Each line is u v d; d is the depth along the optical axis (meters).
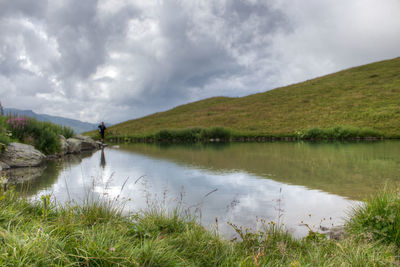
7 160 11.14
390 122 33.88
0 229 2.52
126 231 3.37
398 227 3.65
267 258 3.07
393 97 45.75
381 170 9.74
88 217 3.89
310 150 17.84
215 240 3.39
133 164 12.33
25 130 15.10
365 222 4.10
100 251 2.39
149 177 9.06
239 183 8.09
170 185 7.82
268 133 33.78
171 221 4.05
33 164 11.66
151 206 5.55
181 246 3.23
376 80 58.34
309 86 66.06
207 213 5.33
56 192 6.79
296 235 4.26
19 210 3.93
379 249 3.22
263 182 8.20
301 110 48.22
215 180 8.53
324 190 7.09
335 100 50.56
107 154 17.44
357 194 6.64
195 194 6.79
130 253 2.49
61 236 2.68
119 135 37.06
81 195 6.49
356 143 23.52
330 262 2.85
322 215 5.23
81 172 10.05
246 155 15.56
